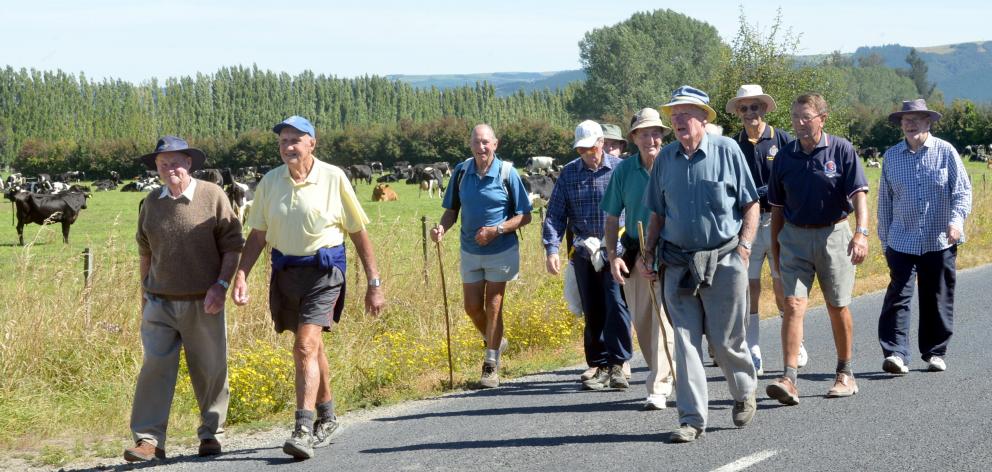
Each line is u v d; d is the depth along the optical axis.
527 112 143.25
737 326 5.80
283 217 5.88
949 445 5.33
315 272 5.90
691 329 5.77
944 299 7.46
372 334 10.17
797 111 6.61
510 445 5.80
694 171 5.74
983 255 16.00
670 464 5.18
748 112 7.92
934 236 7.43
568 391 7.55
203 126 136.25
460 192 8.20
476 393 7.74
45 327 8.71
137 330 9.27
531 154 109.06
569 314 10.67
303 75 141.88
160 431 6.01
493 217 8.12
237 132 137.25
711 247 5.75
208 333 6.07
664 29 120.12
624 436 5.87
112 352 8.82
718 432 5.82
